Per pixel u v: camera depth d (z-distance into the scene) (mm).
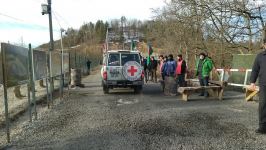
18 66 9055
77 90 20250
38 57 11812
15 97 16844
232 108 11852
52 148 7133
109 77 17219
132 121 9680
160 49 45688
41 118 10859
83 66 42094
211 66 15469
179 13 25344
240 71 17547
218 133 8047
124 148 6887
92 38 116812
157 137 7738
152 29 43844
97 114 11156
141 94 17219
